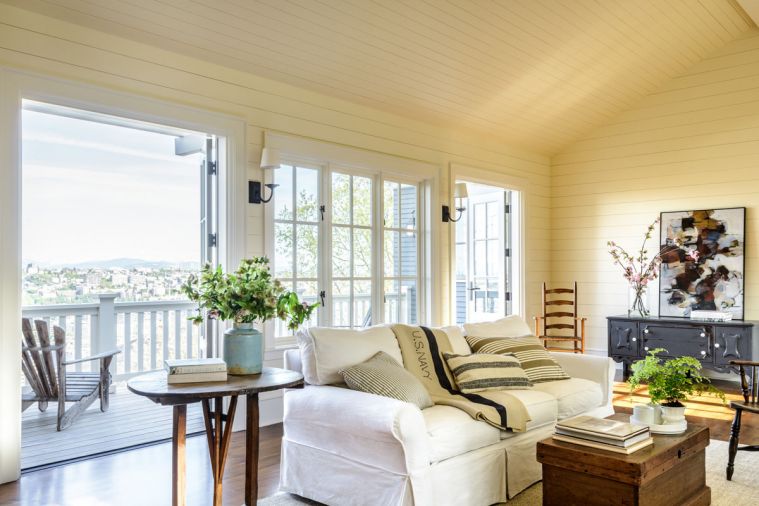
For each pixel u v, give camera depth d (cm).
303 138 475
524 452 329
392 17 428
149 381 265
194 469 355
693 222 644
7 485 327
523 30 495
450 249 614
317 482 299
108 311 603
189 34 385
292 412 314
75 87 350
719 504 304
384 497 266
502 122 633
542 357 414
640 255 682
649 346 624
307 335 324
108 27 361
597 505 258
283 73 450
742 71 622
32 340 451
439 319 598
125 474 346
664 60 623
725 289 621
